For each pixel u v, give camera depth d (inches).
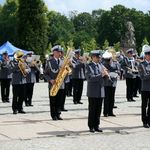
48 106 840.9
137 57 957.8
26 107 824.9
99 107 571.2
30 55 869.2
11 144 495.5
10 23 3922.2
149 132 577.0
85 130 580.1
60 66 655.8
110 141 514.9
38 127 597.9
